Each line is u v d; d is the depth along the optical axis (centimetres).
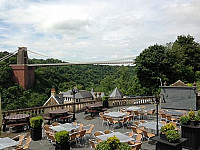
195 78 3164
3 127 995
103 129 1055
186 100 1597
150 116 1375
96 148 496
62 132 698
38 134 891
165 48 3039
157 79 2706
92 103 1638
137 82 3084
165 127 618
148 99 1969
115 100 1773
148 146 796
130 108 1348
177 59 3111
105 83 6356
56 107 1371
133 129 873
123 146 482
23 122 1015
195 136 721
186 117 749
